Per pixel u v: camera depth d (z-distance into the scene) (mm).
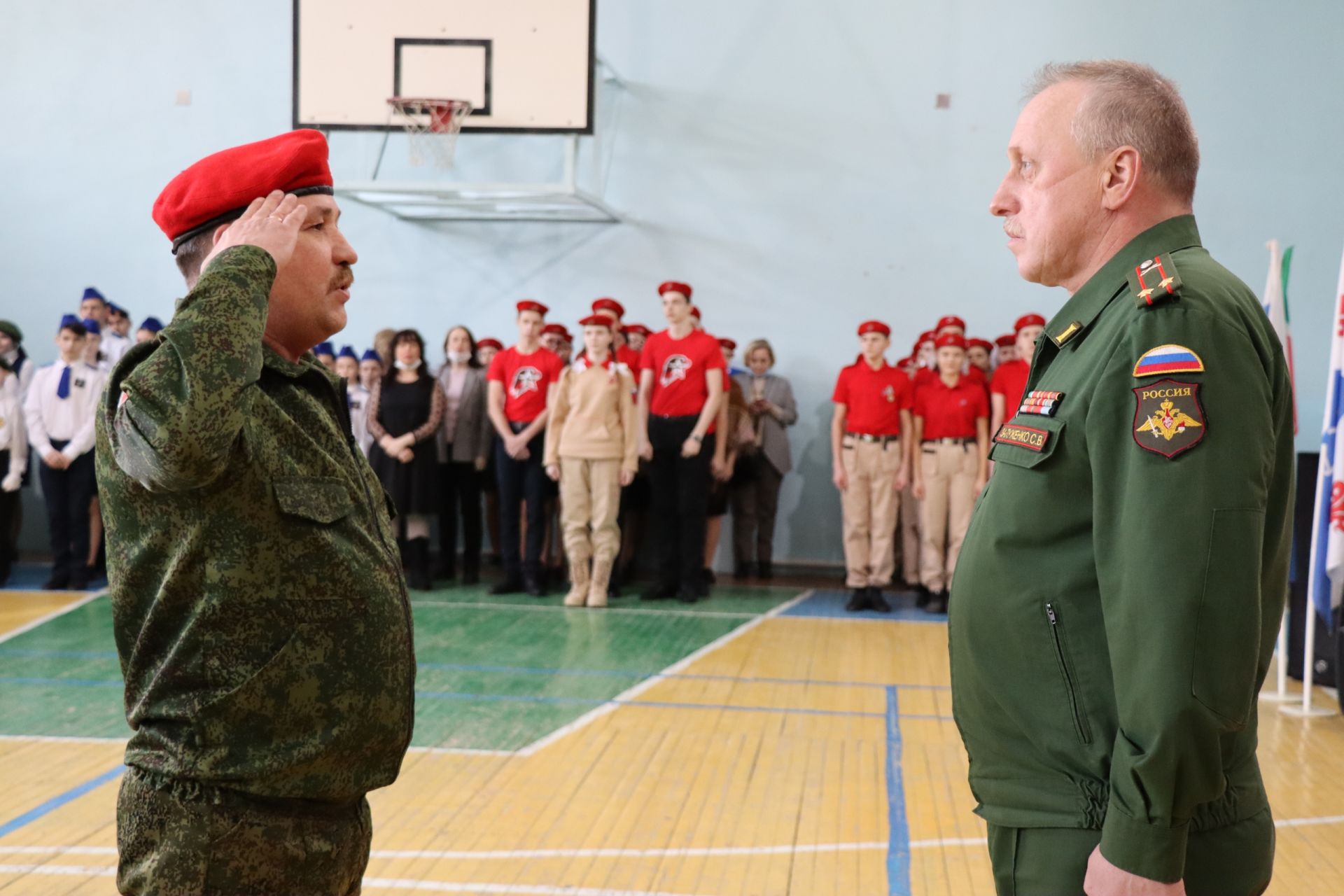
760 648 5680
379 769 1435
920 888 2842
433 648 5574
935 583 6891
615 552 6844
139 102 8664
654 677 5027
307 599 1352
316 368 1518
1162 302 1287
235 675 1331
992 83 8031
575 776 3664
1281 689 4902
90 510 7633
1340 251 7695
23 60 8719
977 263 8070
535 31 7508
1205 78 7824
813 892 2811
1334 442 4516
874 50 8125
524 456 7094
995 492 1427
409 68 7574
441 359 8539
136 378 1218
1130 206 1409
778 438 7961
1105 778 1317
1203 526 1190
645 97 8328
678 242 8336
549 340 7418
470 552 7586
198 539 1315
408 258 8562
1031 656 1363
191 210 1467
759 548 8062
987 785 1430
